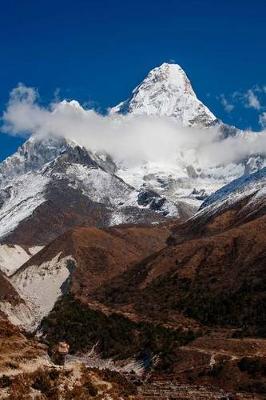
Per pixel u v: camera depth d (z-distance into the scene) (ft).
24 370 224.74
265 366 519.19
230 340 611.47
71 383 232.32
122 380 313.32
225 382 518.78
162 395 454.40
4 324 277.44
